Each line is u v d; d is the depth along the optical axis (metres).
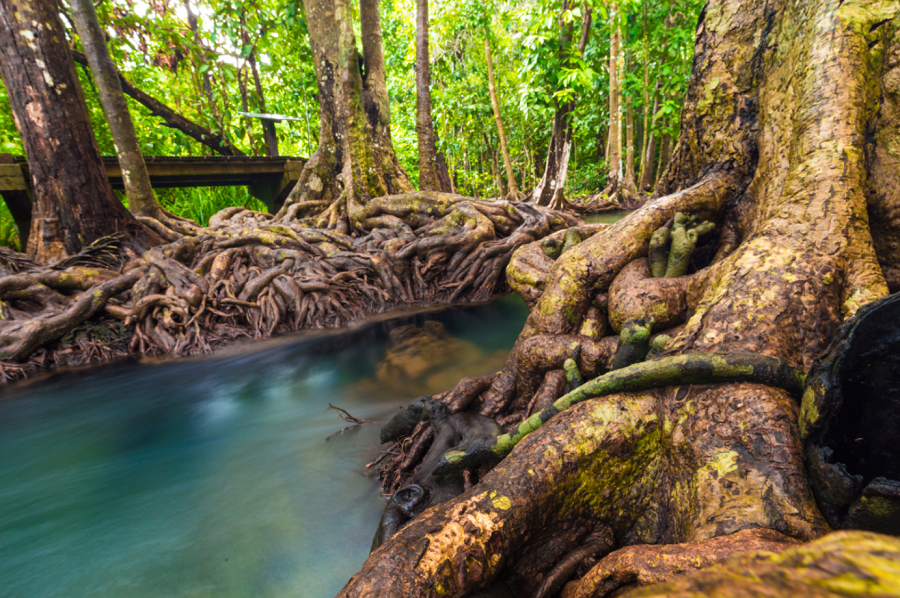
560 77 13.41
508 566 2.18
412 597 1.82
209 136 18.27
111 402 6.39
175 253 9.63
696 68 4.55
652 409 2.52
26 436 5.52
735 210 4.18
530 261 5.62
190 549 3.32
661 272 3.79
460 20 18.95
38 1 8.37
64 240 9.12
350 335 8.83
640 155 25.89
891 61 3.15
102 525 3.68
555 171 15.38
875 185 3.25
